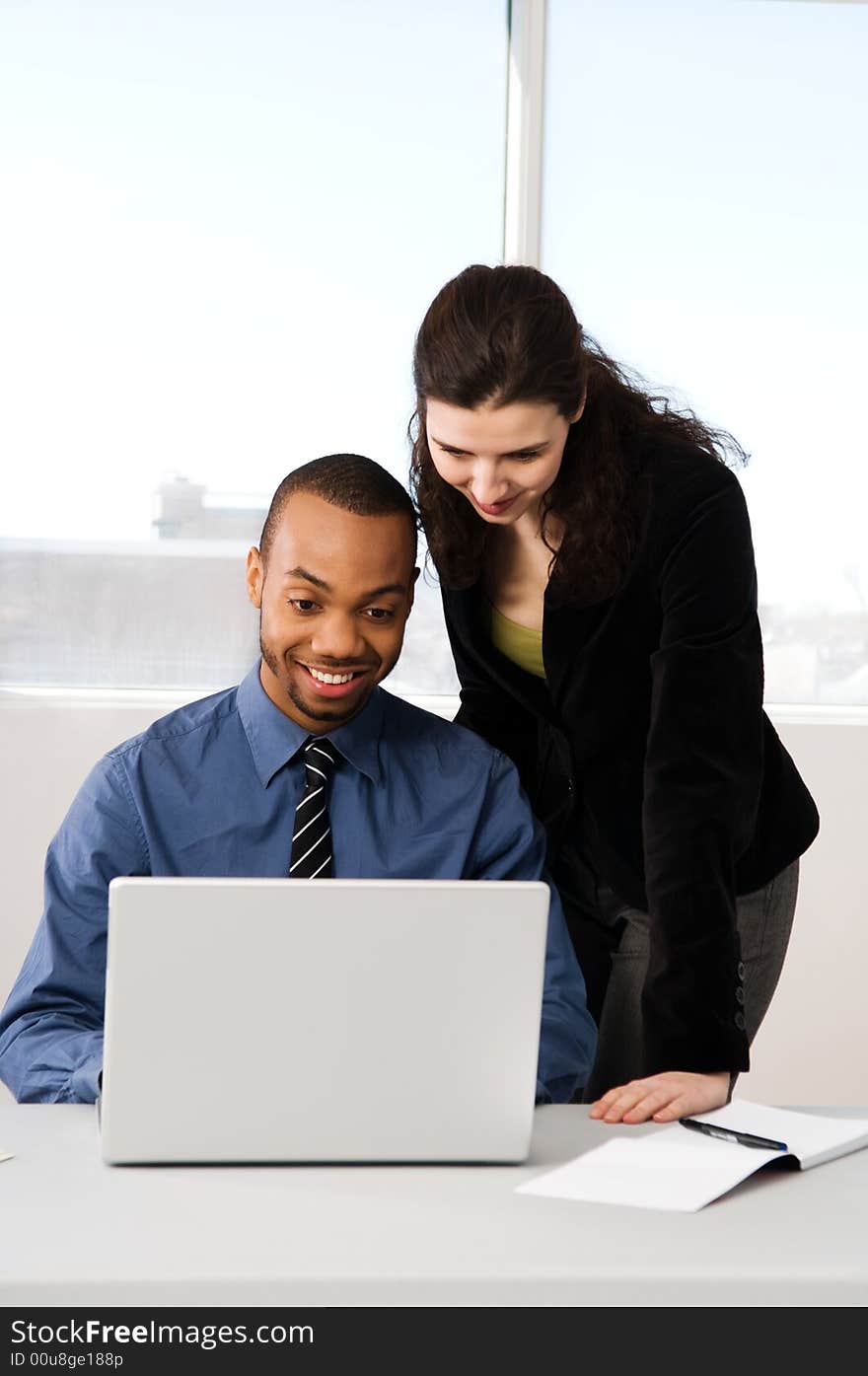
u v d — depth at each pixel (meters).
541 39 3.67
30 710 3.56
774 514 3.83
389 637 1.72
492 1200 1.24
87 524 3.67
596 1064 2.10
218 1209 1.20
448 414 1.66
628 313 3.77
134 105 3.61
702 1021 1.65
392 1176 1.29
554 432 1.67
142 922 1.25
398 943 1.28
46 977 1.67
